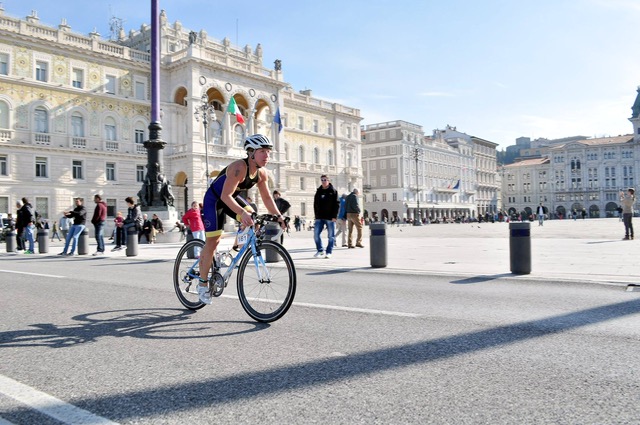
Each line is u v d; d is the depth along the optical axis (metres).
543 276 8.09
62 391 3.02
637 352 3.72
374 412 2.64
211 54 47.91
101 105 42.34
